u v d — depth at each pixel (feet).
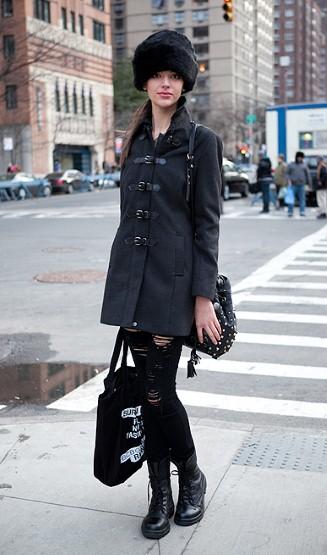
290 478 12.01
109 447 10.28
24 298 31.27
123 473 10.37
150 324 9.55
